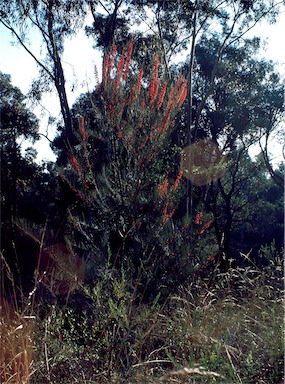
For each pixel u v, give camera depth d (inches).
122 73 285.1
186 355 150.5
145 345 154.2
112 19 773.9
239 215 1215.6
